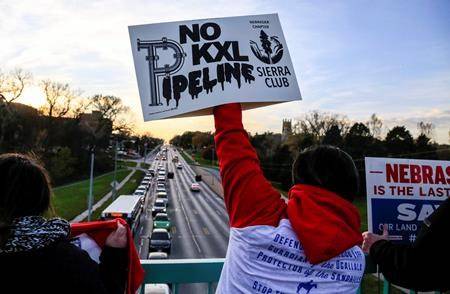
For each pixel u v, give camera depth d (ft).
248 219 4.96
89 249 5.69
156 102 5.71
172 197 181.27
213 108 5.91
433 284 5.57
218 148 5.49
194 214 138.51
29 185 4.62
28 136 180.75
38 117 196.95
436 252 5.37
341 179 5.15
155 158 441.68
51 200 4.98
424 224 5.61
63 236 4.68
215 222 124.88
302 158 5.38
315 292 4.83
